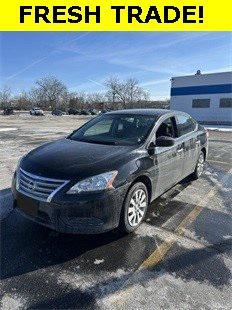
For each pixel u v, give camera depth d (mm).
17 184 3525
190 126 5645
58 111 58781
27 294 2617
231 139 14133
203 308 2477
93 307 2480
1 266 2984
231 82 27969
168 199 4969
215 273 2951
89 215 3152
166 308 2473
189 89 30750
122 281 2809
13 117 45844
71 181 3154
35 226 3822
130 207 3613
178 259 3178
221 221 4141
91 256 3197
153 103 73812
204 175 6578
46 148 4070
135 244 3457
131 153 3742
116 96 76625
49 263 3059
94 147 3955
